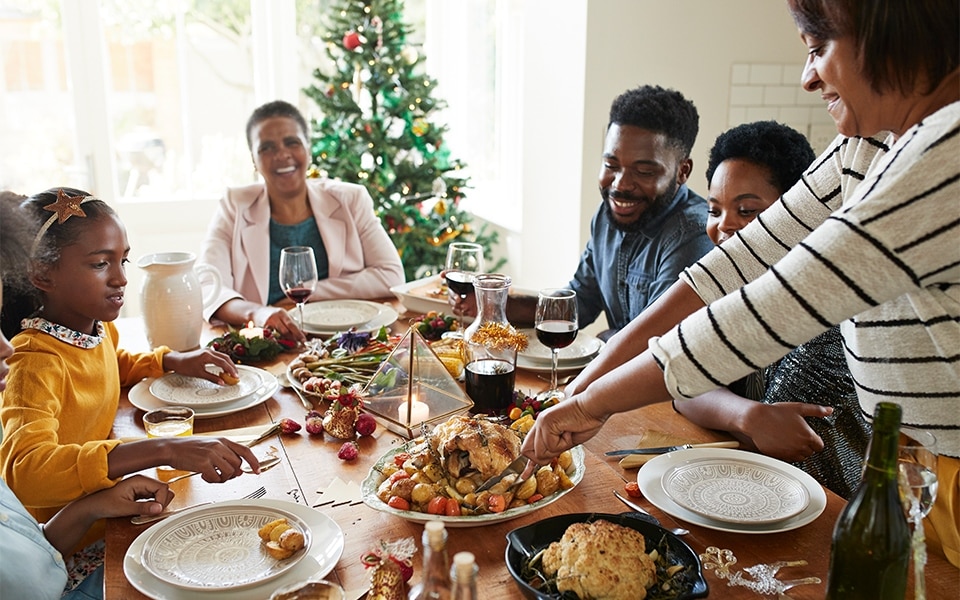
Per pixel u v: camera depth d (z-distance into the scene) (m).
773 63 3.54
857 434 1.53
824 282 0.97
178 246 4.41
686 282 1.41
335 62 4.05
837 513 1.22
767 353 1.03
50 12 3.96
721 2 3.40
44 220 1.44
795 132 1.81
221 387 1.73
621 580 0.96
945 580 1.05
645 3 3.31
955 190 0.91
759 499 1.24
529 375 1.84
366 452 1.45
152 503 1.24
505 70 4.52
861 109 1.05
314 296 2.56
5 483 1.30
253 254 2.64
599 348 1.95
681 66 3.41
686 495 1.25
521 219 4.15
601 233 2.41
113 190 4.24
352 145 4.02
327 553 1.10
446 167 4.22
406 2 4.96
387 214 3.98
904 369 1.08
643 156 2.07
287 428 1.52
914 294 1.02
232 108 4.43
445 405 1.55
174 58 4.26
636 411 1.63
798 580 1.05
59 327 1.48
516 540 1.07
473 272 2.09
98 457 1.26
